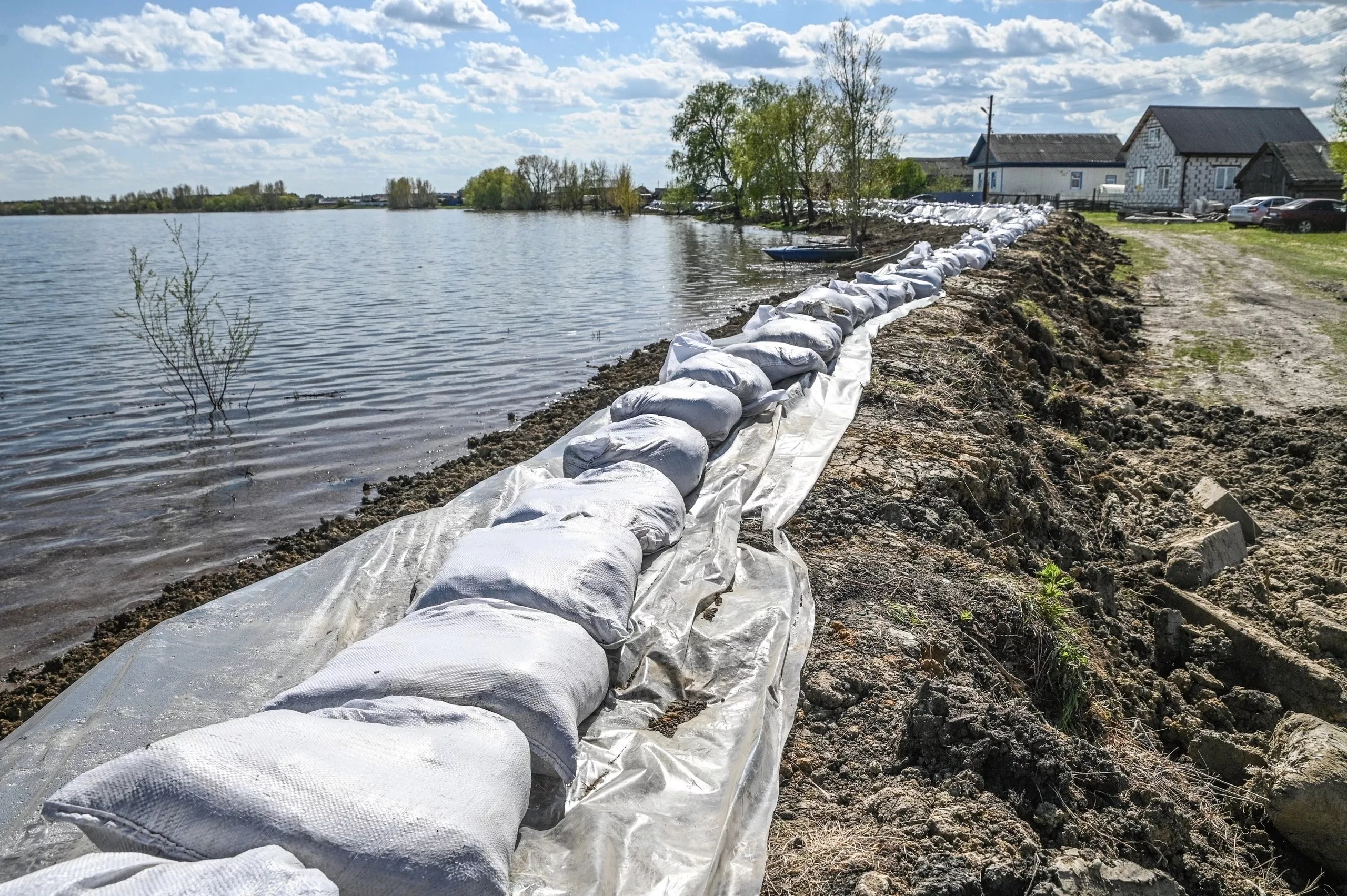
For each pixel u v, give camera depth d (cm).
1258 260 2411
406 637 362
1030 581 605
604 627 404
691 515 583
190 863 234
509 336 1805
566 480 575
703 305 2228
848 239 3878
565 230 6238
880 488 650
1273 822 439
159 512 851
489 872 261
